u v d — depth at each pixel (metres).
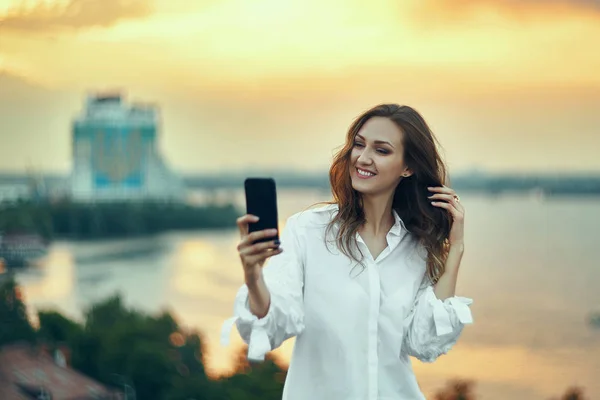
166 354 49.03
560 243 73.19
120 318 53.47
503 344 45.44
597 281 59.91
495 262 66.06
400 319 2.28
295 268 2.23
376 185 2.29
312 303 2.24
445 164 2.40
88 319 52.84
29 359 47.94
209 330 52.75
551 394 38.94
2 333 49.94
